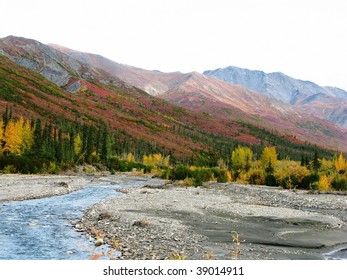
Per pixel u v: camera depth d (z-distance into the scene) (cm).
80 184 5916
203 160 18262
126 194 4256
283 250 1794
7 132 8081
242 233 2175
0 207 3084
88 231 2125
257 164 9350
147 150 18000
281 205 3728
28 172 7419
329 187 5506
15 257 1561
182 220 2572
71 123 17838
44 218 2588
